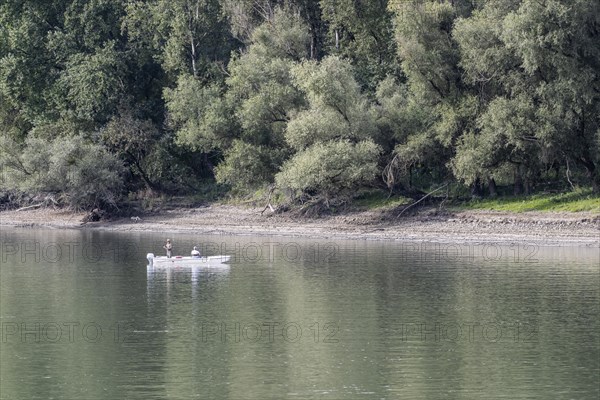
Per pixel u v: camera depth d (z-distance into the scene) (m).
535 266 179.25
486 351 119.69
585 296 150.38
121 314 144.12
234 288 164.25
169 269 188.75
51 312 146.38
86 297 158.38
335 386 106.25
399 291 157.50
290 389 105.31
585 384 106.00
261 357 118.38
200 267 189.88
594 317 136.38
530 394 103.00
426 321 135.62
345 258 196.38
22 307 150.50
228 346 123.88
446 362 115.12
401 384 106.75
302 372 111.75
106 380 109.56
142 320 139.75
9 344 126.31
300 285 165.62
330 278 171.75
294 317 139.88
